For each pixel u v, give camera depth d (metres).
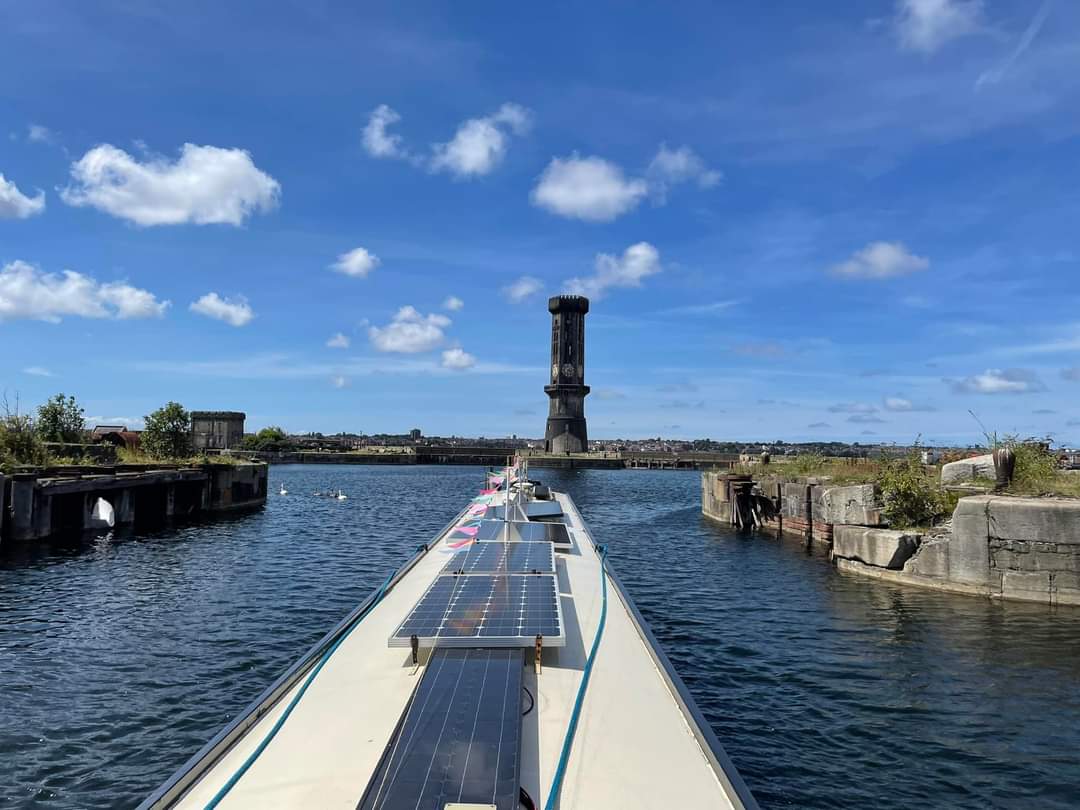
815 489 36.88
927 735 12.21
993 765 11.13
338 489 86.44
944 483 28.81
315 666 8.16
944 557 23.42
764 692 14.34
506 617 8.00
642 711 7.06
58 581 25.44
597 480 113.94
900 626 18.98
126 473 42.72
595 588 12.38
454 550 16.47
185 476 47.84
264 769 5.70
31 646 17.30
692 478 121.56
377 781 4.70
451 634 7.47
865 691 14.31
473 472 147.75
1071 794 10.26
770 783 10.60
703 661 16.44
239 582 25.69
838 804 9.99
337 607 21.80
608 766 5.86
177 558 31.09
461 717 5.62
